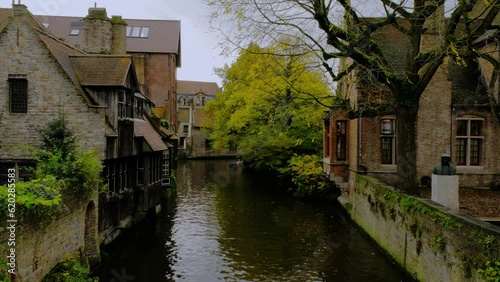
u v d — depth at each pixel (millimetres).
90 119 12203
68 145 10680
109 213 13156
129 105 14547
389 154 17109
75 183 10086
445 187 10320
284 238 14844
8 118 12227
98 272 11336
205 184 29375
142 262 12352
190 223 17219
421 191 15773
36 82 12250
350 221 17297
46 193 8148
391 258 11656
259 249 13609
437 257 8617
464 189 16625
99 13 17047
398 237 11070
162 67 39938
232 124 25656
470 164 17062
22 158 12172
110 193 13258
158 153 18156
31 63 12266
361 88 16625
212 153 59125
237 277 11148
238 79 27516
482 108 16844
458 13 10180
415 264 9859
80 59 13680
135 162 16094
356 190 16391
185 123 59625
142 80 35625
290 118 22125
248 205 21125
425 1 11055
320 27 10602
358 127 16875
